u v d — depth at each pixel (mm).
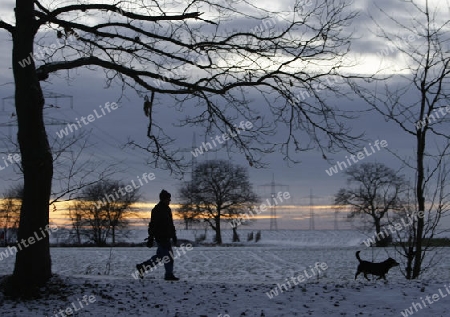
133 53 14008
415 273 16156
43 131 12781
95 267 31438
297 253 51656
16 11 12633
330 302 11664
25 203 12773
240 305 11602
